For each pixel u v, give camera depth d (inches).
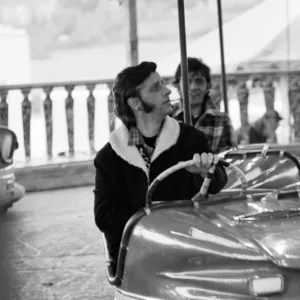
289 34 343.6
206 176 110.5
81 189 302.7
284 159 149.2
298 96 344.8
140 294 103.5
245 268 95.0
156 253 101.5
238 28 348.8
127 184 118.4
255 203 111.0
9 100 382.3
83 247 205.8
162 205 108.7
